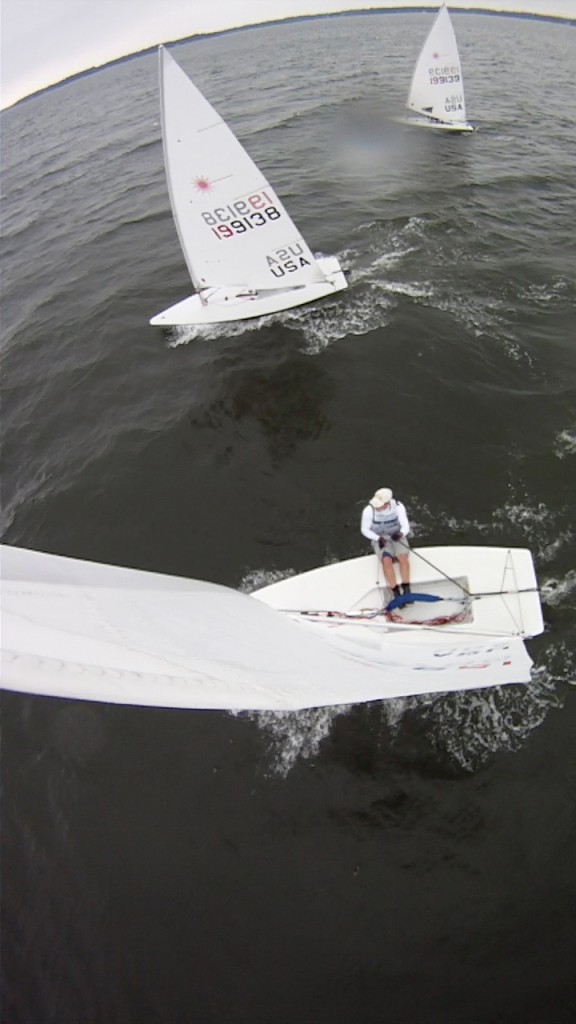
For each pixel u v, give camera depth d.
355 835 8.15
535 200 21.84
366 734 8.91
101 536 12.15
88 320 18.50
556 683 9.05
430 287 17.34
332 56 48.59
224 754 8.98
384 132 29.27
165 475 13.08
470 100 33.09
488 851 7.87
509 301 16.62
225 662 3.10
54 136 42.25
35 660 2.20
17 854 8.46
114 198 27.34
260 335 16.16
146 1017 7.19
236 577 11.09
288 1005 7.12
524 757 8.49
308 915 7.65
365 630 8.30
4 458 14.56
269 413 14.03
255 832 8.30
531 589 8.87
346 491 12.17
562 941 7.20
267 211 14.30
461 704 9.01
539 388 13.86
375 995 7.10
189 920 7.75
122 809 8.66
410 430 13.20
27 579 2.25
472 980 7.07
